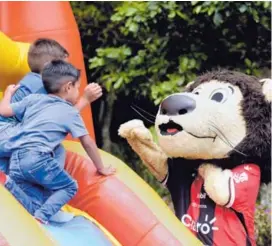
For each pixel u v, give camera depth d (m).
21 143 3.64
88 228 3.76
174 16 6.34
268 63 6.72
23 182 3.66
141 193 4.05
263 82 4.36
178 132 4.18
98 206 4.00
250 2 6.15
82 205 4.05
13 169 3.65
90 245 3.61
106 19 7.22
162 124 4.22
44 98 3.80
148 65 6.66
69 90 3.86
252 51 6.66
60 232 3.61
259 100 4.23
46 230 3.55
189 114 4.16
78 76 3.90
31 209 3.66
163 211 4.03
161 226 3.95
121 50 6.66
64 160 3.91
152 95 6.35
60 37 5.10
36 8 5.10
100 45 7.38
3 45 4.50
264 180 4.46
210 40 6.61
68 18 5.22
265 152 4.24
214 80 4.38
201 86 4.38
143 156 4.45
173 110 4.18
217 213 4.23
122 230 3.95
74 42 5.18
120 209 3.98
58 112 3.73
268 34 6.52
